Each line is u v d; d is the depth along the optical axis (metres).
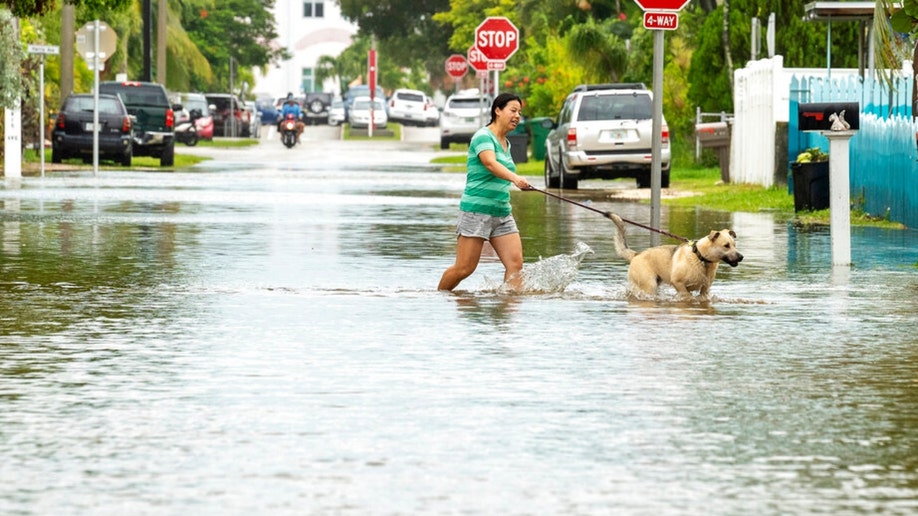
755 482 14.66
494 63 82.31
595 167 74.31
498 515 13.38
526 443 16.27
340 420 17.44
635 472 14.99
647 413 17.92
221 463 15.32
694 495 14.13
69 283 31.41
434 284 31.52
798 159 54.62
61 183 72.94
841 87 55.84
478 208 30.11
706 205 60.78
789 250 39.94
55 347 22.78
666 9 35.28
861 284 31.84
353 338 23.75
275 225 47.72
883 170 50.16
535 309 27.52
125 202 58.69
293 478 14.70
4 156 82.56
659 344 23.23
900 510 13.65
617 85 80.88
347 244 40.91
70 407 18.17
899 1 37.84
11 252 38.06
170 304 28.03
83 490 14.24
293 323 25.48
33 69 96.94
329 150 140.38
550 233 45.31
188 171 90.94
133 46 155.38
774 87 66.81
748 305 28.22
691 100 92.69
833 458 15.69
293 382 19.86
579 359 21.77
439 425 17.17
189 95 159.62
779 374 20.64
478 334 24.20
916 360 21.86
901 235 44.53
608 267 35.31
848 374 20.69
